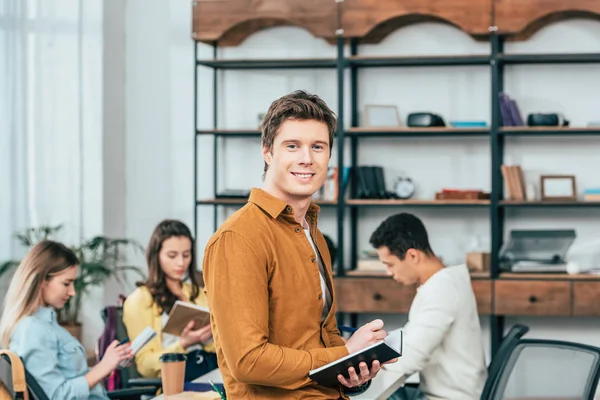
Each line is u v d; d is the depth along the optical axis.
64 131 7.21
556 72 7.03
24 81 7.01
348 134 7.04
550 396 3.45
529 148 7.05
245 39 7.41
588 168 7.00
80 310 7.23
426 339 4.12
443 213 7.18
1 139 6.86
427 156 7.20
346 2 6.83
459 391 4.20
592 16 6.96
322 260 2.62
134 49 7.56
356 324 7.19
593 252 6.99
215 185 7.33
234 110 7.44
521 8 6.64
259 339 2.31
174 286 4.98
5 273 6.82
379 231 4.34
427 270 4.30
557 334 7.03
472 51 7.12
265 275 2.37
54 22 7.19
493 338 6.78
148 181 7.56
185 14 7.49
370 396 3.66
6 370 3.71
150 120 7.54
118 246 7.49
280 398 2.41
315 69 7.34
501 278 6.66
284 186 2.41
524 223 7.10
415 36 7.18
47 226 7.14
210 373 4.22
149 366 4.67
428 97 7.18
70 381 3.96
